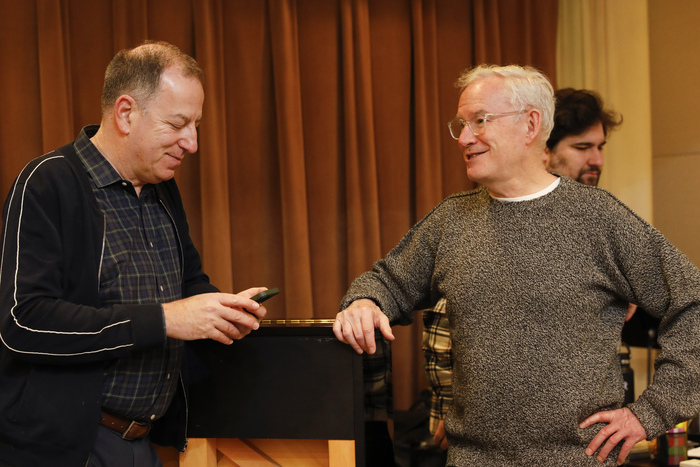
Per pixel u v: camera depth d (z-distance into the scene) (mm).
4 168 2738
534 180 1529
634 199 3379
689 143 3326
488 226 1540
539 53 3422
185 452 1538
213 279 2898
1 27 2730
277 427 1498
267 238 3068
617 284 1467
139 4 2832
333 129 3123
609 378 1494
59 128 2729
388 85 3215
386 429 1519
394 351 3164
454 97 3328
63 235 1312
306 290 2998
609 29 3414
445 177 3330
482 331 1492
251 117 3027
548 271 1453
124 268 1388
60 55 2729
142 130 1368
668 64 3385
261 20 3029
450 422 1585
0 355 1346
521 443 1447
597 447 1422
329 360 1478
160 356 1418
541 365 1435
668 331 1453
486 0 3342
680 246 3355
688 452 2004
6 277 1247
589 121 2178
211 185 2891
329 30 3107
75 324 1233
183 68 1397
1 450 1290
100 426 1362
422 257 1688
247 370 1509
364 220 3143
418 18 3193
